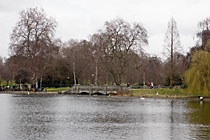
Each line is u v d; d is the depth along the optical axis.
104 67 108.50
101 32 105.12
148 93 96.19
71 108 64.56
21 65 105.25
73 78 125.81
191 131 39.97
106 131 40.00
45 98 89.06
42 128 41.53
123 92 100.50
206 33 93.44
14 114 54.28
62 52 132.12
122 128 42.12
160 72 138.50
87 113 56.91
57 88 116.62
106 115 54.34
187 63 91.94
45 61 108.69
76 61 126.62
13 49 103.88
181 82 104.81
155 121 48.00
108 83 128.12
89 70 126.12
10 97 91.25
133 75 129.25
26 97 91.94
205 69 78.75
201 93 79.19
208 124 45.09
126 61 102.06
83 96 99.00
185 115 54.16
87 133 38.72
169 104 73.00
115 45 101.81
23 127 42.06
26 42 104.31
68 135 37.56
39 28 106.12
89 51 120.44
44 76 115.94
